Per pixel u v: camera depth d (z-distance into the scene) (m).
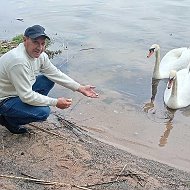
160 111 4.31
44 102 2.82
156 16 7.30
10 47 5.68
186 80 4.84
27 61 2.73
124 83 4.85
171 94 4.40
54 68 3.08
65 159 2.90
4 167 2.76
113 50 5.79
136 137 3.72
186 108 4.46
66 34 6.45
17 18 7.36
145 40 6.16
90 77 4.95
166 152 3.49
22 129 3.16
